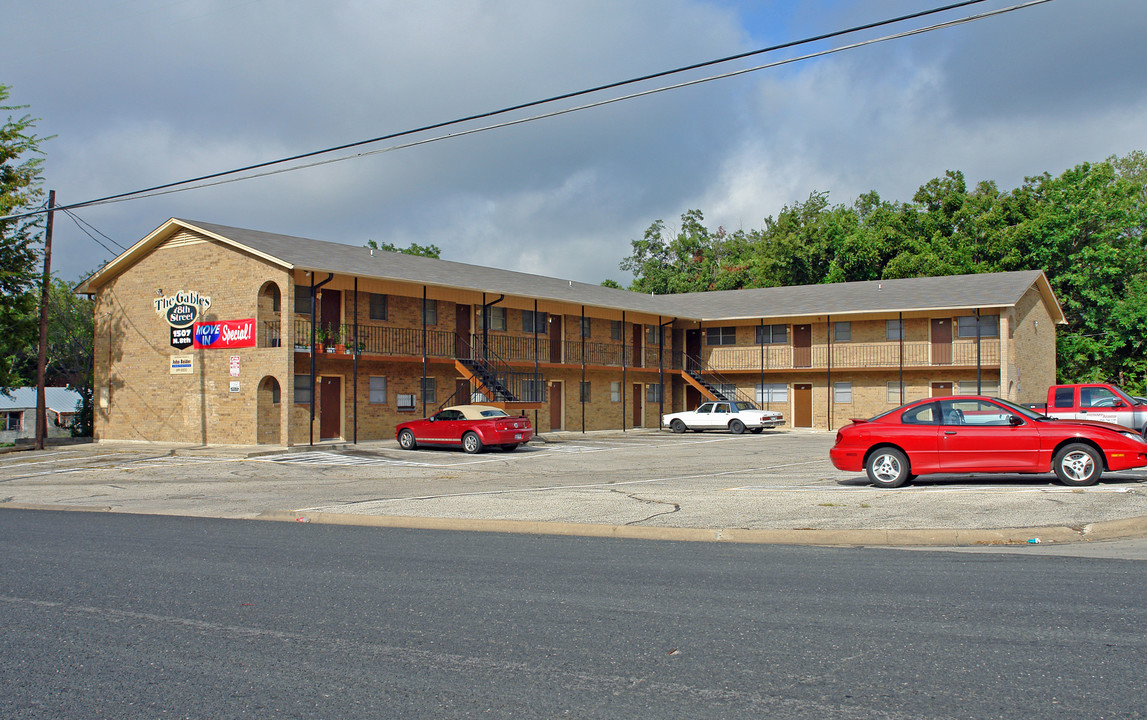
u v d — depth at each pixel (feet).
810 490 46.09
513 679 17.19
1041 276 130.41
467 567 29.07
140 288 103.40
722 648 18.98
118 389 105.40
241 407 92.38
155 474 71.46
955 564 28.22
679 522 37.55
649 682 16.87
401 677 17.42
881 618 21.27
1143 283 153.69
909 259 174.91
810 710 15.25
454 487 57.62
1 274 103.30
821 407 136.56
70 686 17.19
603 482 58.59
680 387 150.30
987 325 122.42
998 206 181.06
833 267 187.01
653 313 135.13
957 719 14.73
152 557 31.91
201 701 16.22
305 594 25.09
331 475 68.54
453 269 118.93
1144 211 157.48
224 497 55.16
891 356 130.31
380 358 99.55
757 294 151.74
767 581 25.94
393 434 104.47
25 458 88.28
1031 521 34.94
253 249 91.04
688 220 244.63
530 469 70.95
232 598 24.70
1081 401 69.92
